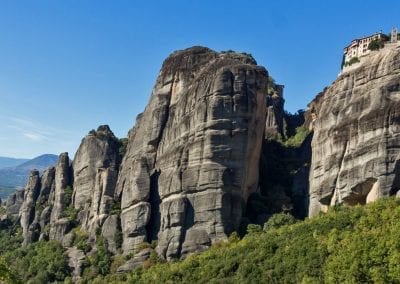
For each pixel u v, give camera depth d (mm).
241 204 144125
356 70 146250
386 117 132625
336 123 143875
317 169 145875
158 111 163125
